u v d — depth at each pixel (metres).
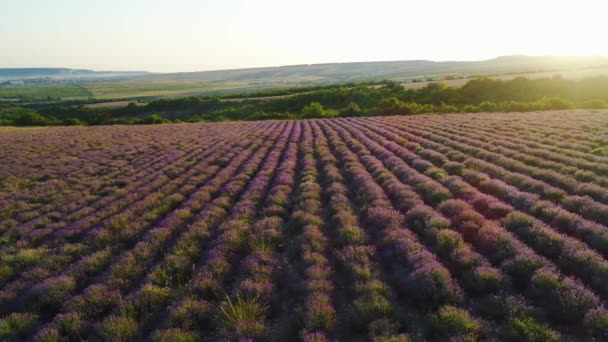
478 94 91.38
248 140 37.16
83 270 9.59
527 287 7.52
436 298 7.30
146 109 117.81
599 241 8.88
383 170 18.53
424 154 22.34
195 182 19.20
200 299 7.89
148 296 7.93
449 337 6.11
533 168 16.45
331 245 10.53
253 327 6.75
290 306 7.74
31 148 37.81
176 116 112.69
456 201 12.45
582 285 7.12
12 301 8.48
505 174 15.97
